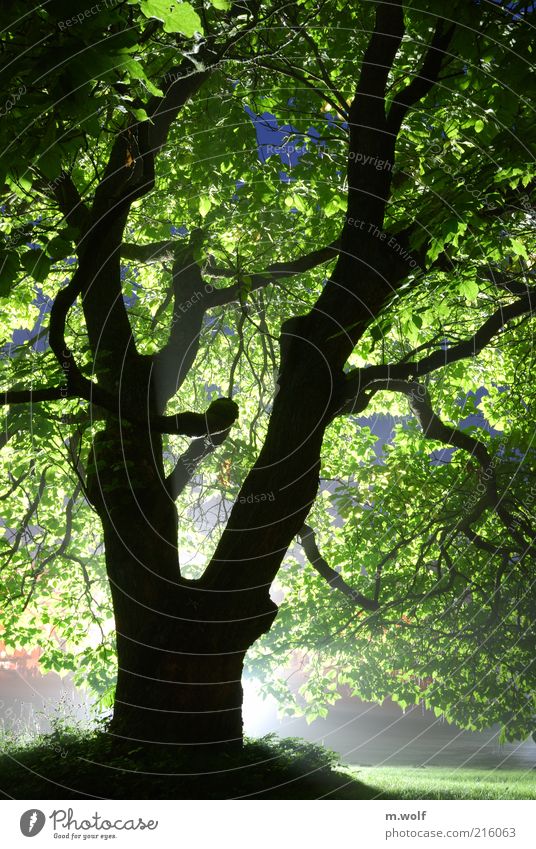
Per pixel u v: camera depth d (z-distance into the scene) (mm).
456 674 13227
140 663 9102
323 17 11250
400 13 8750
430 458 15188
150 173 7375
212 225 12570
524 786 9844
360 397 11508
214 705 8961
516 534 12805
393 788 8711
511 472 13883
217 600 9016
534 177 8586
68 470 13914
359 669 13773
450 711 13258
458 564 14250
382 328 9406
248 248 12766
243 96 11516
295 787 8086
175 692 8898
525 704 12891
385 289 9109
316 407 9086
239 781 7980
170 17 4973
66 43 4566
